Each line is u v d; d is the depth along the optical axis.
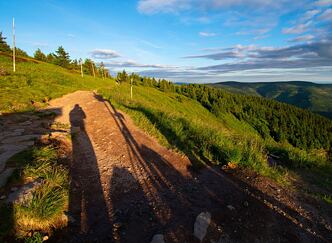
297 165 7.35
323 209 4.71
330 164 8.06
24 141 6.82
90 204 4.37
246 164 6.44
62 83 30.25
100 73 103.75
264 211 4.44
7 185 4.14
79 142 7.96
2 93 15.38
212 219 4.07
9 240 3.18
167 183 5.41
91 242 3.42
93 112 13.60
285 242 3.68
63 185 4.67
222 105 116.12
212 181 5.57
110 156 6.91
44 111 13.15
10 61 44.34
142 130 9.88
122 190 5.00
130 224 3.88
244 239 3.67
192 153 7.29
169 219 4.05
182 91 142.38
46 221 3.56
